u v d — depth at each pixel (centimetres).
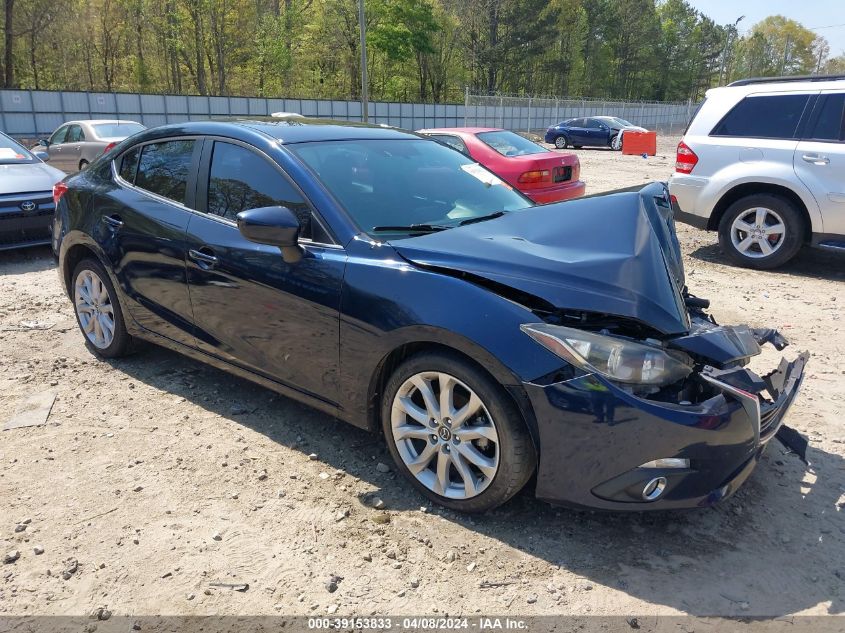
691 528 283
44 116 2947
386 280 288
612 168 1989
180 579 251
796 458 340
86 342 478
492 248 285
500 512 291
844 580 253
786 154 701
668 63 9031
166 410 388
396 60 5562
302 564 260
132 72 5106
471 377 264
